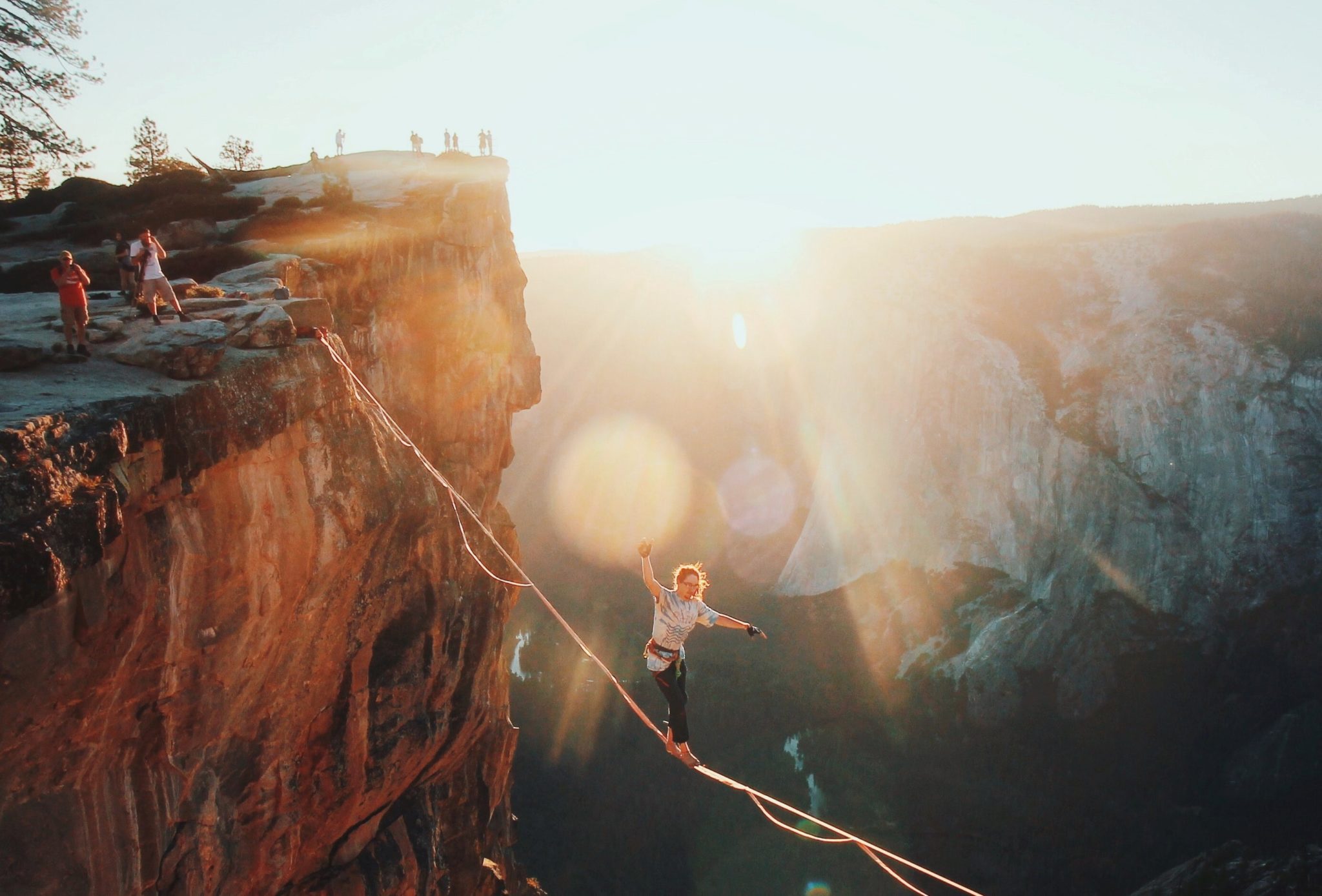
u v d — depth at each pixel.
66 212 30.16
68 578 8.45
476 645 25.00
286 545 13.70
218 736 13.10
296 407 13.90
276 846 15.13
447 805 25.58
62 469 8.77
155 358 11.89
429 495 18.58
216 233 24.41
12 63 27.58
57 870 9.67
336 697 17.11
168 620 11.24
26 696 8.52
